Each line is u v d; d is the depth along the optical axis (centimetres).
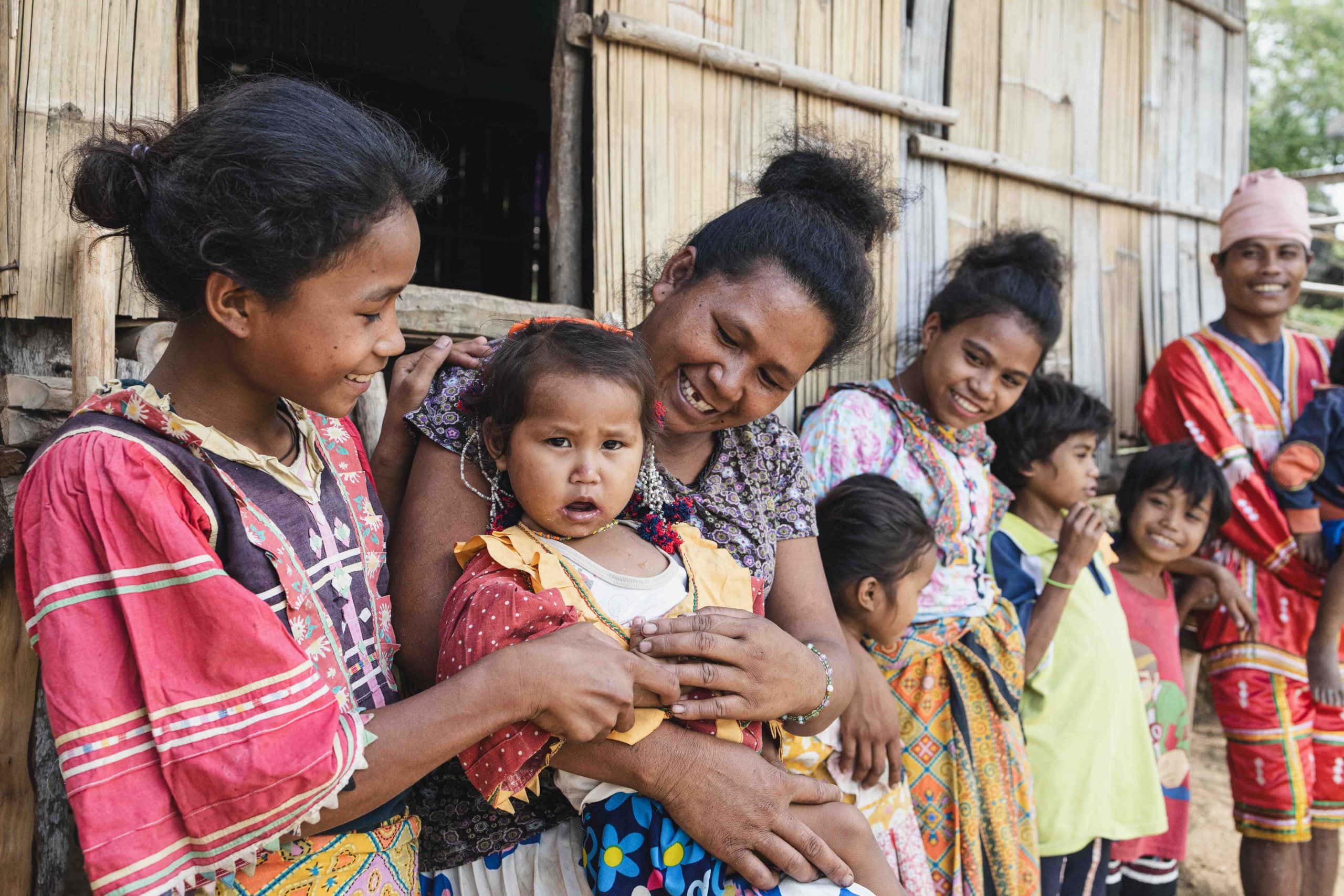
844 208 175
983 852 212
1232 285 328
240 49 360
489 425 141
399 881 128
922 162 317
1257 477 308
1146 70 397
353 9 382
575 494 135
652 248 255
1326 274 966
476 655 125
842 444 226
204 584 101
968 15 332
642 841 136
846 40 295
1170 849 279
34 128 178
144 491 101
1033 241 246
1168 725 279
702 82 264
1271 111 1545
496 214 412
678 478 163
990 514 244
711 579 149
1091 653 246
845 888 141
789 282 149
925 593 219
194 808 100
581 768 132
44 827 197
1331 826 308
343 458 133
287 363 108
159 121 123
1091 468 271
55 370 188
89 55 183
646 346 158
